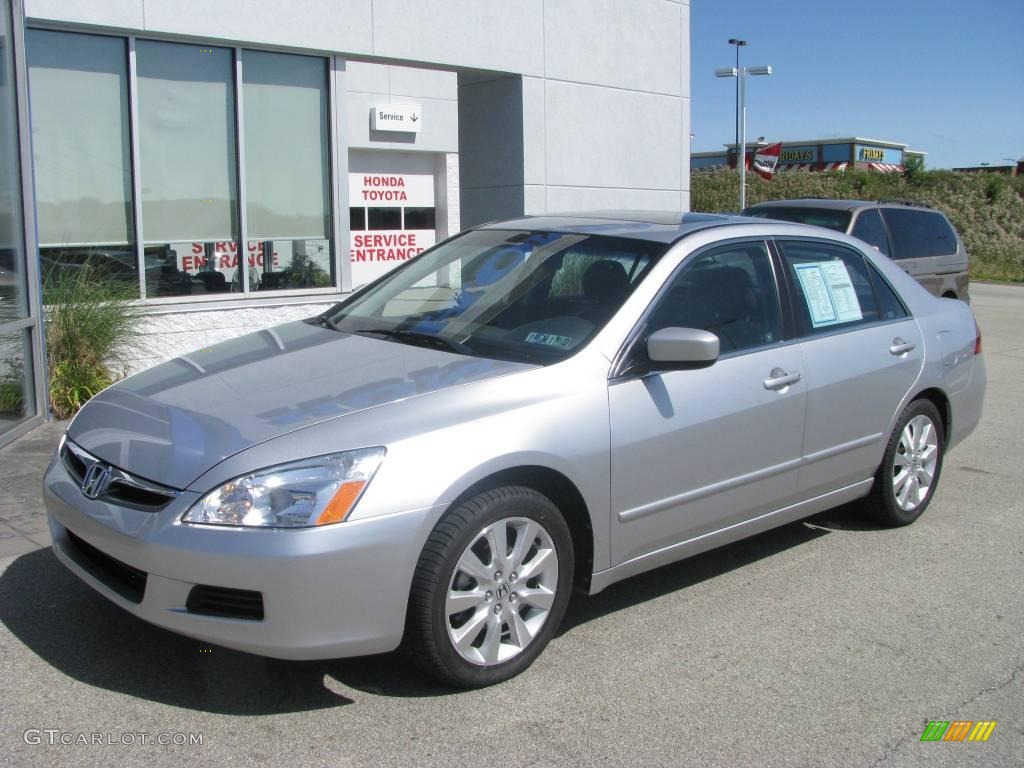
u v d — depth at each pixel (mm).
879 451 5359
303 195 9578
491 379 3773
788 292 4891
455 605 3512
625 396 4000
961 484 6781
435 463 3412
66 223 8156
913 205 12281
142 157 8500
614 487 3965
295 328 4832
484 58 10594
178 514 3232
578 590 4090
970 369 6000
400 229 18797
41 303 6887
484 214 11695
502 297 4512
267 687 3621
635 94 12195
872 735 3500
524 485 3742
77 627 4016
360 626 3297
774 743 3416
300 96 9438
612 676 3836
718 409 4332
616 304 4230
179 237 8797
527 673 3824
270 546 3162
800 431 4762
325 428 3396
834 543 5488
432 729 3389
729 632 4285
